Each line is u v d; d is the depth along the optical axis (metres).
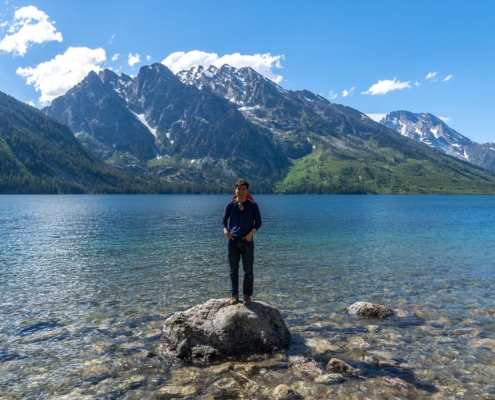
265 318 11.87
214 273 23.61
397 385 9.20
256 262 27.42
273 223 63.91
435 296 18.11
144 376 9.83
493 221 68.56
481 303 16.86
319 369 10.11
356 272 23.81
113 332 13.15
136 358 10.95
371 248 34.56
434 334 12.87
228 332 11.31
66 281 21.28
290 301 17.23
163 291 19.09
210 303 12.34
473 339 12.40
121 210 103.31
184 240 40.56
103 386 9.30
